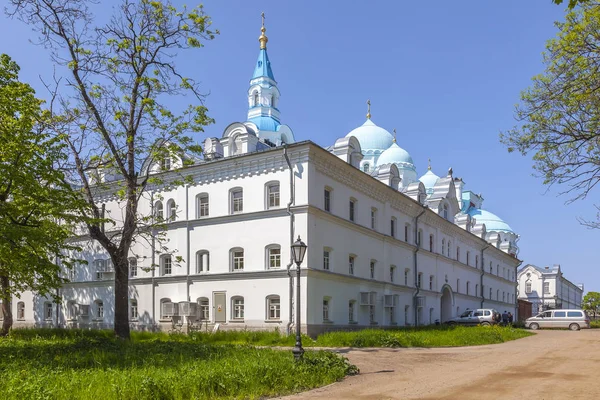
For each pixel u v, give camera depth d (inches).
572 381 575.2
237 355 661.3
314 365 598.9
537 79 547.2
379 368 682.8
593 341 1224.8
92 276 1512.1
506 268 2834.6
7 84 811.4
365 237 1380.4
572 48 512.7
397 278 1544.0
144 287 1368.1
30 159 785.6
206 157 1373.0
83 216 818.8
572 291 4783.5
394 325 1488.7
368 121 2463.1
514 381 574.6
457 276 2070.6
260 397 473.4
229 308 1217.4
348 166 1275.8
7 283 1093.8
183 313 1244.5
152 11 943.0
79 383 446.9
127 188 952.3
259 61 2160.4
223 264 1244.5
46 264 784.3
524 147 576.1
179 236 1330.0
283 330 1125.7
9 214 773.9
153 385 432.1
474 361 773.9
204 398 434.3
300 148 1155.3
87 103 925.8
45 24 895.1
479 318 1779.0
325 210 1214.3
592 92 509.0
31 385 415.5
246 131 1342.3
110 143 936.3
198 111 964.6
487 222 2957.7
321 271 1155.9
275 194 1202.6
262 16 2176.4
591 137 536.1
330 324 1188.5
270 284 1163.9
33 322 1643.7
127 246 936.3
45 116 915.4
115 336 904.3
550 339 1316.4
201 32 966.4
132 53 947.3
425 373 638.5
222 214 1268.5
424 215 1769.2
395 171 1599.4
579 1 330.0
